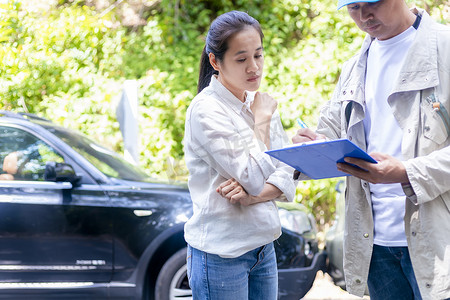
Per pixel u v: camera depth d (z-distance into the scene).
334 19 10.46
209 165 2.91
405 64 2.91
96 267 5.37
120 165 5.99
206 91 2.99
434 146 2.84
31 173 5.54
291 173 3.00
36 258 5.34
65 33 9.92
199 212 2.92
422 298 2.86
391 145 2.99
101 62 10.38
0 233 5.32
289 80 10.11
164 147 9.60
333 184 9.34
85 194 5.46
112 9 11.51
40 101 9.70
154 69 10.45
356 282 3.11
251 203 2.87
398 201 3.00
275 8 10.90
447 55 2.86
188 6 11.48
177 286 5.35
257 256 2.95
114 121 9.66
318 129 3.31
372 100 3.07
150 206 5.46
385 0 2.88
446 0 8.25
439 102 2.84
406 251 3.01
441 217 2.82
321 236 9.32
